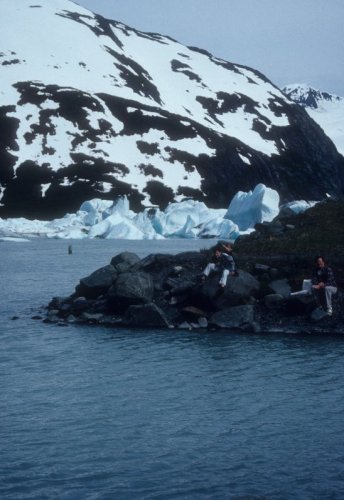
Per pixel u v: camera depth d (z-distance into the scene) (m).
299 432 12.70
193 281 27.38
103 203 157.88
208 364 18.53
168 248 93.38
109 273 28.92
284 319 24.84
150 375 17.23
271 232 34.12
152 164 194.75
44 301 33.12
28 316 28.17
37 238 140.75
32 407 14.30
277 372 17.52
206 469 10.93
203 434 12.60
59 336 23.19
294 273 27.36
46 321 26.53
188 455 11.55
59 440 12.26
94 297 28.91
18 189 176.75
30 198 174.75
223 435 12.55
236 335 23.33
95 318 26.38
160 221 144.50
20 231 147.25
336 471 10.83
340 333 23.36
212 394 15.34
